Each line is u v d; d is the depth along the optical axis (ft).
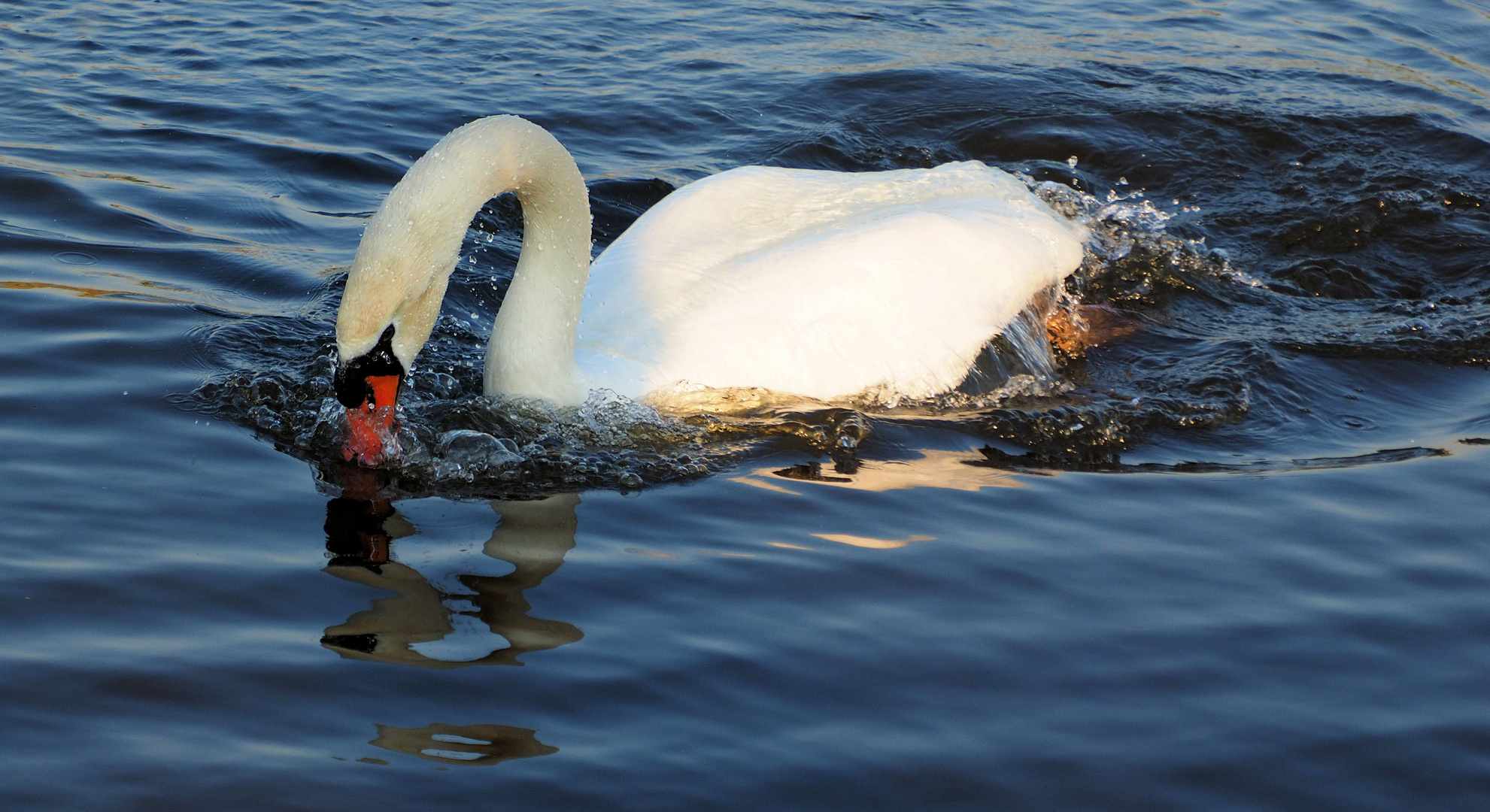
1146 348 32.94
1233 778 17.69
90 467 23.86
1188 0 59.26
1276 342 33.14
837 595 21.50
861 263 29.55
